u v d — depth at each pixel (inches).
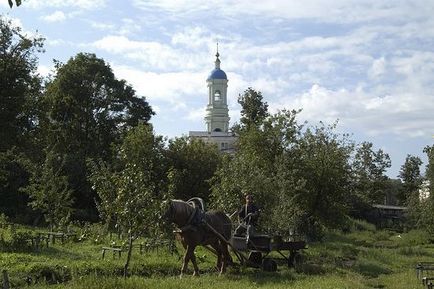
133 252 888.3
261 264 779.4
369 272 892.6
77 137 2421.3
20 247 847.1
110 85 2564.0
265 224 1069.8
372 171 2898.6
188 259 684.7
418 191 2696.9
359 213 3061.0
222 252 733.3
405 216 2997.0
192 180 2252.7
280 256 959.6
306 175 1416.1
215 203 1068.5
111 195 684.7
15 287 554.3
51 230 1248.2
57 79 2472.9
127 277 628.7
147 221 665.0
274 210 1082.7
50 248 896.3
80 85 2496.3
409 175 4042.8
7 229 1221.7
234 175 1082.1
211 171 2283.5
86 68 2509.8
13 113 1699.1
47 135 2119.8
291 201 1176.2
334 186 1443.2
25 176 2127.2
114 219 708.7
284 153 1465.3
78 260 741.9
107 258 793.6
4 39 1712.6
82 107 2497.5
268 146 1530.5
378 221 3122.5
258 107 2687.0
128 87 2640.3
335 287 628.4
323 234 1526.8
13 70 1696.6
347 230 2326.5
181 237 697.6
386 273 915.4
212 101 4653.1
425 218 2053.4
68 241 1010.1
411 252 1450.5
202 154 2311.8
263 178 1109.1
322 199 1449.3
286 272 759.1
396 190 4404.5
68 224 1357.0
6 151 1776.6
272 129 1535.4
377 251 1286.9
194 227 682.8
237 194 1065.5
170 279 621.9
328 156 1443.2
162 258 816.9
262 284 637.3
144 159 724.0
